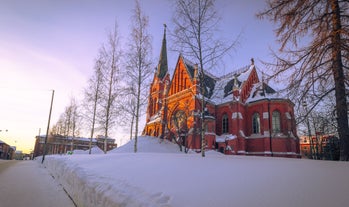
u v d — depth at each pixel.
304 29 8.59
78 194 6.82
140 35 18.61
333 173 3.76
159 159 7.86
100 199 4.85
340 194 2.78
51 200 7.70
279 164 5.13
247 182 3.73
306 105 8.34
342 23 8.34
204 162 6.33
